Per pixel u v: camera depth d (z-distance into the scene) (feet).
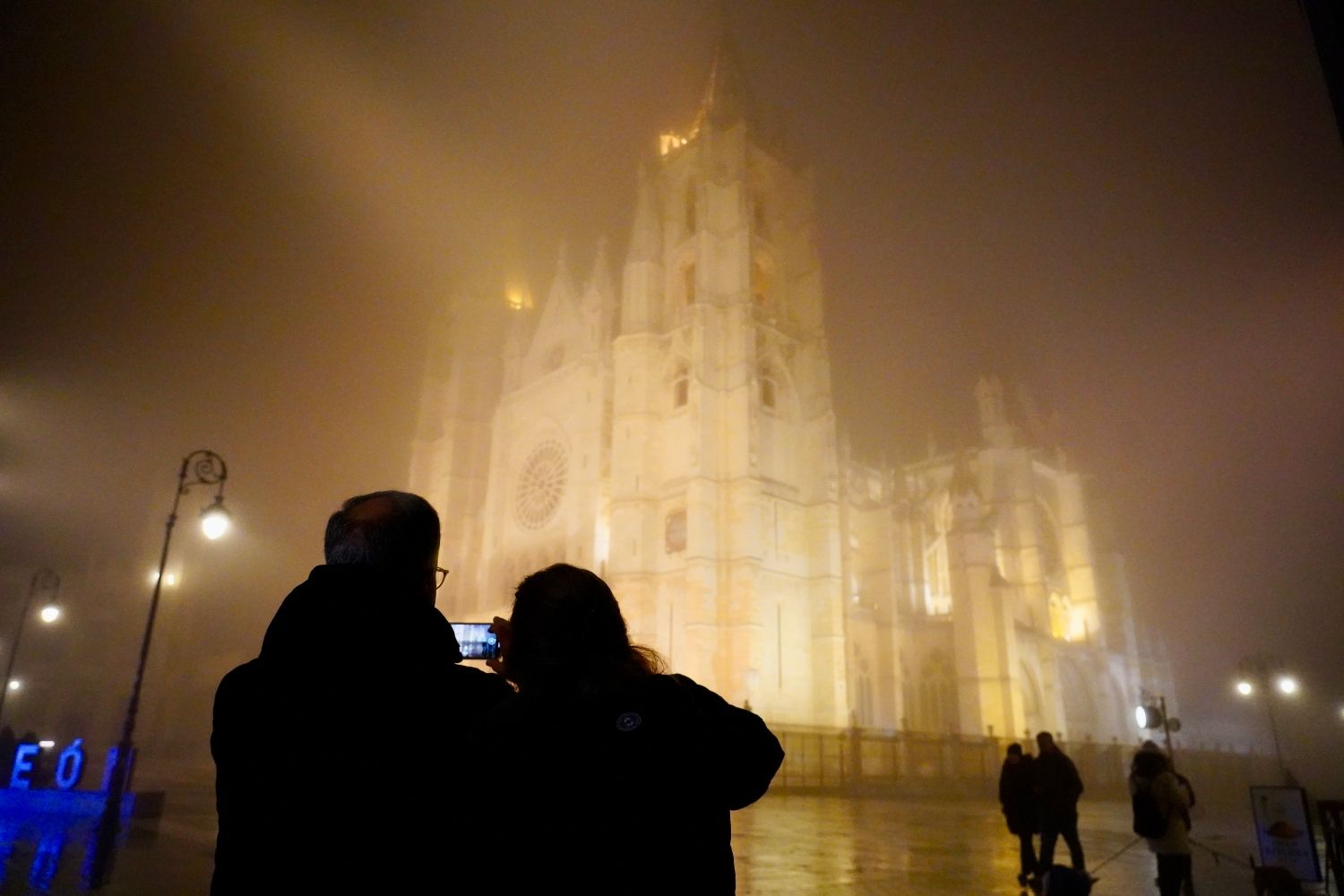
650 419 188.14
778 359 195.72
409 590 10.44
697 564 165.37
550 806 8.82
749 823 86.07
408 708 9.12
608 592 11.05
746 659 159.12
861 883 50.08
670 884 8.73
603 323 208.64
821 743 140.36
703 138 208.44
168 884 43.78
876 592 217.36
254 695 9.31
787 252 215.92
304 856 8.48
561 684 9.73
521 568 208.54
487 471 238.89
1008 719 191.01
